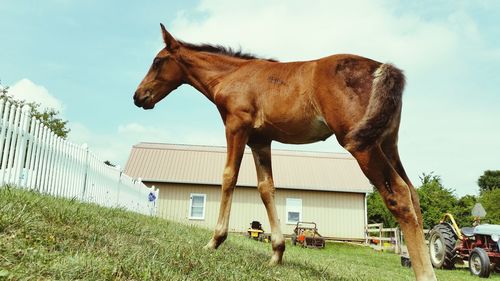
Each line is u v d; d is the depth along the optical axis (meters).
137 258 3.31
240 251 5.66
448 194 34.62
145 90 6.20
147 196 17.78
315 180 27.59
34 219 3.95
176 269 3.44
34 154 8.14
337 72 4.19
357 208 27.20
